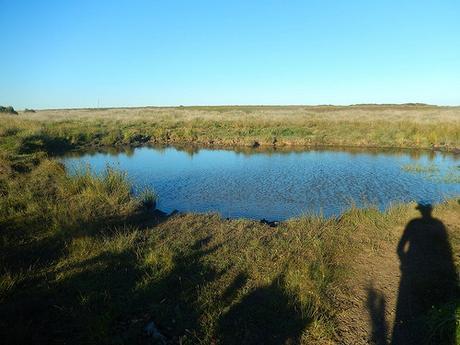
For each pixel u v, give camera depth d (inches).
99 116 1724.9
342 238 266.1
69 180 396.2
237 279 202.5
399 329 163.8
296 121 1218.0
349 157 713.6
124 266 213.6
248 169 602.9
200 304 177.3
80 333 152.6
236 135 970.7
